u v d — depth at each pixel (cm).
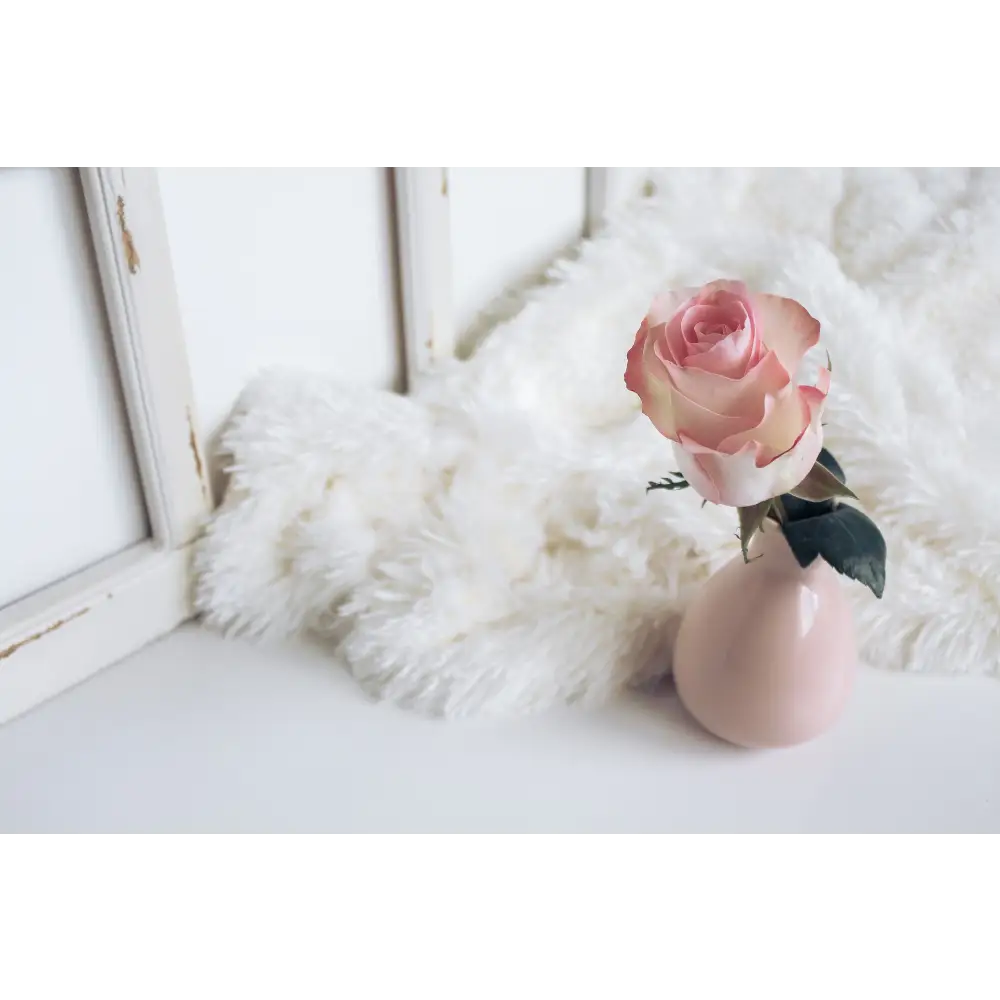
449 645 58
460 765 55
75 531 57
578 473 63
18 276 51
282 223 61
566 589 60
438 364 69
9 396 53
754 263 75
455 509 61
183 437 58
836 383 66
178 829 52
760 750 56
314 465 61
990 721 57
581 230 80
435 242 67
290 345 63
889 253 81
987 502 61
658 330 46
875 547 49
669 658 59
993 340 77
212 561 60
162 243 54
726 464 44
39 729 56
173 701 58
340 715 57
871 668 60
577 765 55
